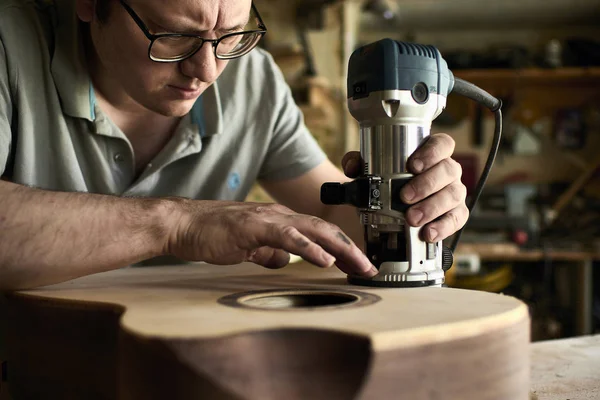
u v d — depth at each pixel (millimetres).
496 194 4172
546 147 4430
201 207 849
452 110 4438
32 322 758
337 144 3281
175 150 1250
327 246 802
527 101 4414
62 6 1173
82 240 774
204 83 993
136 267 1138
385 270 839
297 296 808
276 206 866
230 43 979
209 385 509
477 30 4426
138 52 941
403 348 531
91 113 1159
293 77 3117
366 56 840
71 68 1139
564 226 4273
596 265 4129
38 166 1158
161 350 510
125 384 556
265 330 545
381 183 846
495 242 3811
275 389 538
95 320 696
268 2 3215
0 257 752
